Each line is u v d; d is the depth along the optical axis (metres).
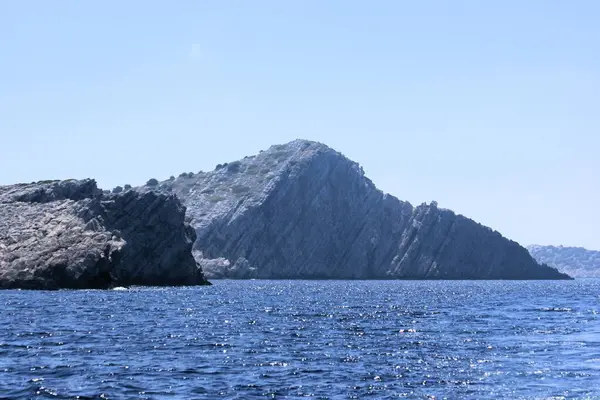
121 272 161.00
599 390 40.19
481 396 38.69
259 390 40.00
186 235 182.88
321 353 54.59
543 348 57.56
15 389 39.31
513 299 146.50
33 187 177.12
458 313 100.62
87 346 56.59
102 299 114.81
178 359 50.59
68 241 144.00
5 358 49.53
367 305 120.31
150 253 168.75
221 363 49.09
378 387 40.97
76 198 175.12
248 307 109.06
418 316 94.25
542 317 92.56
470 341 62.75
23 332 65.38
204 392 39.34
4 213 160.62
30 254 140.50
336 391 39.88
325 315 94.50
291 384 41.75
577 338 65.12
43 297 115.50
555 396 38.72
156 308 99.88
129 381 42.06
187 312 94.69
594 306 120.62
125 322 77.25
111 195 170.75
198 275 189.38
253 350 55.88
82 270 138.50
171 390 39.75
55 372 44.50
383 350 56.50
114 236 149.88
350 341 62.88
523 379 43.41
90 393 38.69
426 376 44.44
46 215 156.50
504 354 54.03
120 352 53.59
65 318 79.94
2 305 96.69
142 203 168.88
